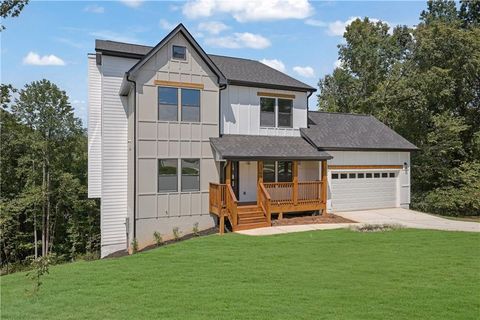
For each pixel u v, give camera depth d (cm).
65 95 3091
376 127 2208
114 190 1695
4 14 1056
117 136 1700
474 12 3050
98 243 2736
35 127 2944
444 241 1209
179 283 809
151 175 1503
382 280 802
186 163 1575
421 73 2716
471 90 2750
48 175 2675
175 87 1553
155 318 613
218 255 1057
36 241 2509
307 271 878
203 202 1603
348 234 1324
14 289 862
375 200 1978
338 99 3706
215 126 1644
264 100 1831
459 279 805
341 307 646
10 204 2419
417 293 716
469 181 2492
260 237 1295
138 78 1484
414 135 2808
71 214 2762
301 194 1692
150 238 1495
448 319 593
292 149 1709
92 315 639
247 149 1587
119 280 855
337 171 1855
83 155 3219
